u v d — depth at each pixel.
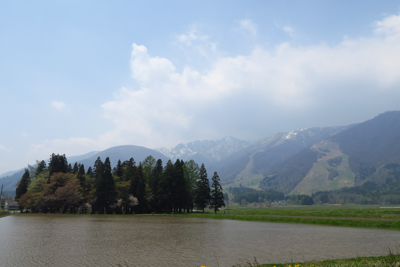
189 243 24.56
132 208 98.19
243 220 60.41
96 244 24.05
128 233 33.44
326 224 45.31
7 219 62.75
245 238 27.91
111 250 20.83
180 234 32.25
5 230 37.22
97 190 93.19
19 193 110.62
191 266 15.27
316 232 33.00
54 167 104.62
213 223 50.81
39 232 34.59
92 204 98.38
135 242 25.34
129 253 19.52
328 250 20.03
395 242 23.98
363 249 20.34
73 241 26.12
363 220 41.69
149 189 100.94
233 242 25.03
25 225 45.81
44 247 22.42
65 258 17.75
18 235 31.33
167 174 95.00
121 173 117.94
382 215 52.91
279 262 15.91
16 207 166.00
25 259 17.45
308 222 48.62
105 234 32.31
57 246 22.95
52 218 67.56
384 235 29.23
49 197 91.81
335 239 26.22
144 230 37.28
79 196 94.31
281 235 30.42
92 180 108.25
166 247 22.25
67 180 98.31
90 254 19.12
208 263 16.02
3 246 23.02
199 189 92.56
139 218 68.88
